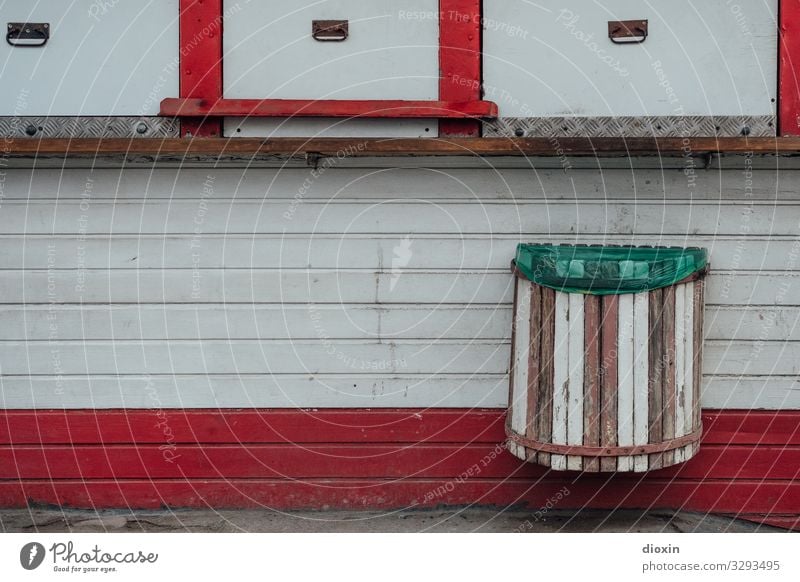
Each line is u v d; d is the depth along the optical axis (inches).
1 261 173.0
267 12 170.4
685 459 156.0
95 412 175.5
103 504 176.9
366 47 170.4
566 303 150.7
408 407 174.6
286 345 174.1
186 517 175.9
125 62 170.6
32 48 170.6
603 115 169.8
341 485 175.9
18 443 175.9
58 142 165.8
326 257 172.7
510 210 171.2
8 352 174.6
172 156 171.2
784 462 173.6
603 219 170.6
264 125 170.2
